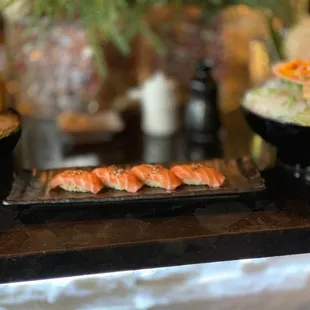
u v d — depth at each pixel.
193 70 1.54
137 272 1.08
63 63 1.43
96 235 1.08
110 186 1.15
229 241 1.08
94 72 1.43
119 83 1.53
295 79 1.17
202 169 1.16
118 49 1.52
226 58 1.54
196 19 1.52
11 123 1.18
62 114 1.46
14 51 1.43
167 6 1.49
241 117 1.51
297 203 1.15
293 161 1.22
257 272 1.10
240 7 1.53
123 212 1.13
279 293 1.11
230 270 1.09
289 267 1.10
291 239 1.09
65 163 1.33
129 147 1.40
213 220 1.11
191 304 1.10
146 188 1.15
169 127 1.45
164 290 1.09
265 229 1.09
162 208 1.14
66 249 1.06
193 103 1.41
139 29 1.43
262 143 1.38
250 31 1.53
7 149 1.16
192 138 1.43
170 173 1.15
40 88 1.46
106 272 1.08
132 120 1.52
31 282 1.07
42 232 1.09
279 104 1.18
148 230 1.09
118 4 1.32
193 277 1.09
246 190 1.14
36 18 1.33
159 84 1.44
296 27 1.41
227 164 1.21
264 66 1.49
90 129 1.42
